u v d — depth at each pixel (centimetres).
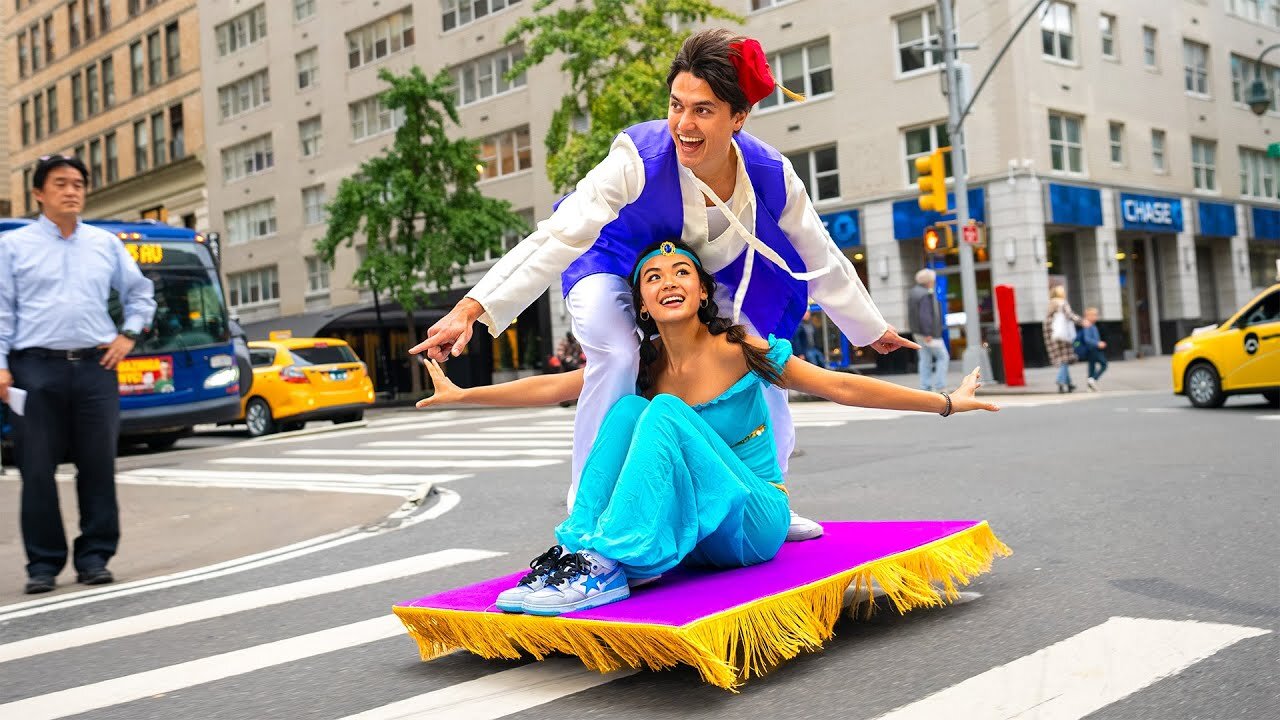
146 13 4347
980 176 2433
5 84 5069
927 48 1758
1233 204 2992
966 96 1742
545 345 3131
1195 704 268
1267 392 1188
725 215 352
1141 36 2739
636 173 343
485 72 3334
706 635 285
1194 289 2844
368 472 1021
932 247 1700
